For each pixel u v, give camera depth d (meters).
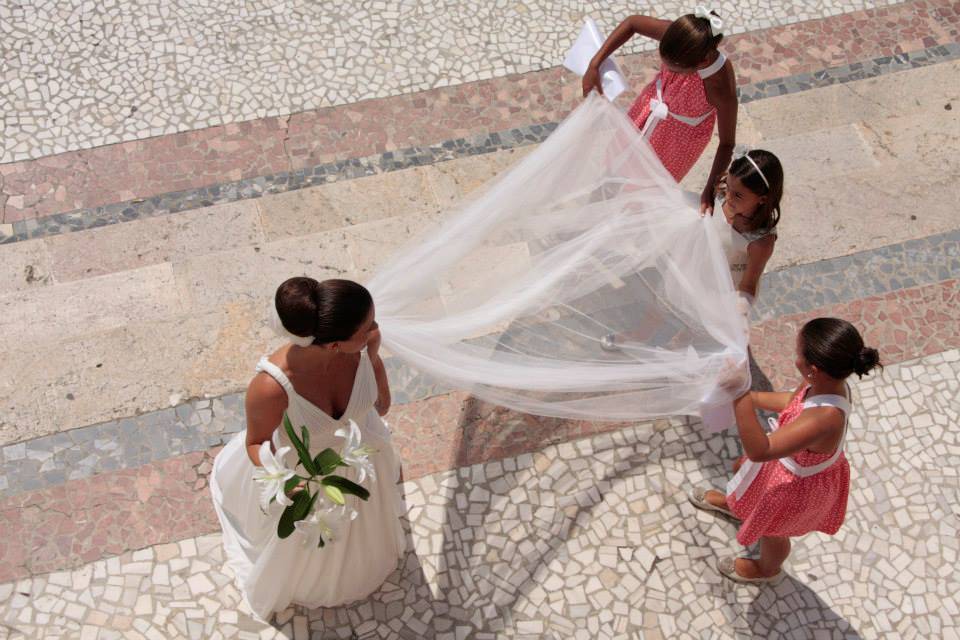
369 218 5.05
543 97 5.61
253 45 5.66
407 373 4.48
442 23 5.86
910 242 5.09
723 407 3.38
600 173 4.08
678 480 4.25
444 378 3.59
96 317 4.59
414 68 5.66
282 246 4.90
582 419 4.00
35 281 4.70
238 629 3.76
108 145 5.21
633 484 4.23
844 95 5.70
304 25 5.77
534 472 4.24
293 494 2.91
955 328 4.78
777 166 3.55
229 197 5.07
